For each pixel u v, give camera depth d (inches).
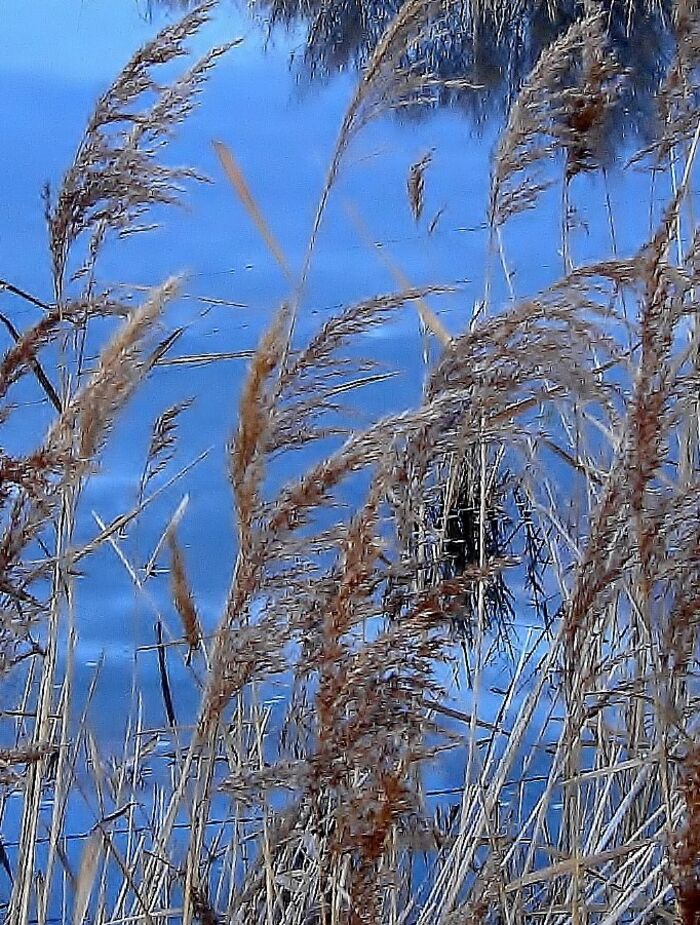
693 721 66.0
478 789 71.7
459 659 80.7
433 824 72.2
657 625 62.7
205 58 69.9
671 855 59.2
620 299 72.9
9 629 62.6
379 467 55.9
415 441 62.9
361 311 61.4
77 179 68.9
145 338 60.4
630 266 64.7
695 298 64.3
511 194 78.5
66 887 72.3
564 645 68.7
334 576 56.2
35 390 75.0
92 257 70.3
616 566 63.7
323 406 60.4
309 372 60.6
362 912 56.3
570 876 73.4
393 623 56.7
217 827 74.5
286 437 58.6
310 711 64.2
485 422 64.1
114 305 66.5
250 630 57.7
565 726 69.5
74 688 79.9
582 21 79.1
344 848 56.2
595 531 63.8
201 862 71.3
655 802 76.7
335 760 55.8
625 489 62.3
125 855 78.2
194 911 67.9
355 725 55.2
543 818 71.6
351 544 54.8
